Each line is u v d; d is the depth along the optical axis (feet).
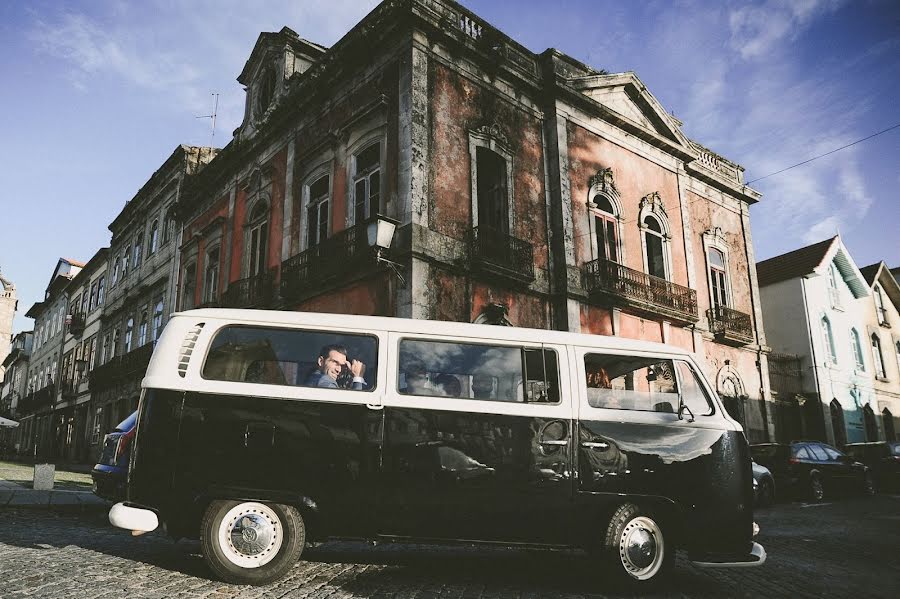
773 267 83.35
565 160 49.49
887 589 17.65
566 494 16.44
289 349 16.55
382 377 16.52
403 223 38.63
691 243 60.64
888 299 94.48
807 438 72.43
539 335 17.75
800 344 76.07
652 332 53.06
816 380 74.02
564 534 16.39
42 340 135.13
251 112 61.98
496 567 18.71
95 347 97.91
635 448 17.01
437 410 16.43
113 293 94.27
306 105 51.44
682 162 62.28
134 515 15.01
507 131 46.70
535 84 48.98
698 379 18.35
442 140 41.47
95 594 13.32
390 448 15.99
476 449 16.31
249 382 16.08
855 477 49.39
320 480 15.64
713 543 16.87
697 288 60.03
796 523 32.76
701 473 17.11
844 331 81.82
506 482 16.24
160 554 18.22
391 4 42.27
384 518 15.78
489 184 46.55
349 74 47.01
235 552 15.20
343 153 46.52
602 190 52.19
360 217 44.11
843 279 85.40
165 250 77.56
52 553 17.70
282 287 47.47
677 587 17.20
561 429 16.83
